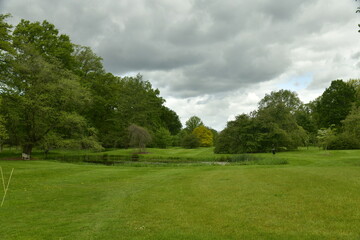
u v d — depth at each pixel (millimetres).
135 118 61719
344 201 9273
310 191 11062
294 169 19250
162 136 68562
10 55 29578
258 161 29391
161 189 13188
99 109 54062
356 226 6957
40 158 38406
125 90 64125
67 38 41969
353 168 19062
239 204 9492
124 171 22125
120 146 64875
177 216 8391
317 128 64000
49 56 36281
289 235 6504
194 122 110000
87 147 39469
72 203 10695
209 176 17438
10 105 31594
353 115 42594
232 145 46375
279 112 49812
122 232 7082
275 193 10969
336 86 64375
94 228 7496
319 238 6277
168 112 88438
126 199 11109
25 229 7520
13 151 43219
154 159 41812
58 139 36125
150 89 73938
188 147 71250
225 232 6859
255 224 7387
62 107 35406
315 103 87375
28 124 33688
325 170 17938
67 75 35094
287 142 46438
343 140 44438
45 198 11656
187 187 13438
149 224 7695
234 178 15914
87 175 19453
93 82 49531
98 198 11656
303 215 7992
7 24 28578
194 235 6691
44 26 39562
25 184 15484
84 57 49344
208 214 8469
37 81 32156
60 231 7289
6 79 30156
